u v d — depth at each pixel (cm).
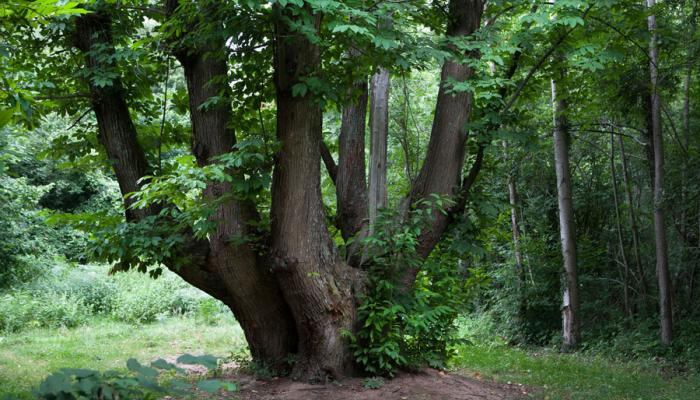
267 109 949
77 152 961
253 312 887
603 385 951
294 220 802
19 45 866
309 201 809
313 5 648
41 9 470
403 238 845
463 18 907
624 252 1590
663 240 1305
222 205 841
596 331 1577
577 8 812
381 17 750
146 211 867
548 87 1484
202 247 864
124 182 881
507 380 988
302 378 848
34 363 1091
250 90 841
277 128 807
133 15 917
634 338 1378
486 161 1004
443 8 951
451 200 871
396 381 846
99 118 893
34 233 1942
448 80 853
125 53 817
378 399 767
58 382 230
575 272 1478
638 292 1559
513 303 1656
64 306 1675
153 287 1939
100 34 872
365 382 822
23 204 1828
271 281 872
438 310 876
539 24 822
